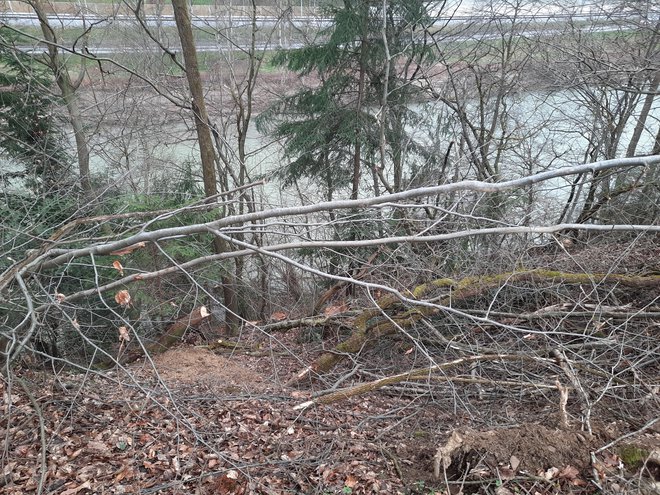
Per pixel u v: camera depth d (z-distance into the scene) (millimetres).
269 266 10164
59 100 9398
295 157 12828
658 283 6383
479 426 4855
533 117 11758
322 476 4047
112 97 10758
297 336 8648
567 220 9422
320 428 4949
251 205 10727
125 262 7680
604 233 8242
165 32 13109
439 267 7410
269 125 12672
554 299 6879
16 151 9148
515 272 6430
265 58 13594
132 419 4676
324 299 9352
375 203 3850
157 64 12875
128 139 11242
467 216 4148
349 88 11938
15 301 5223
